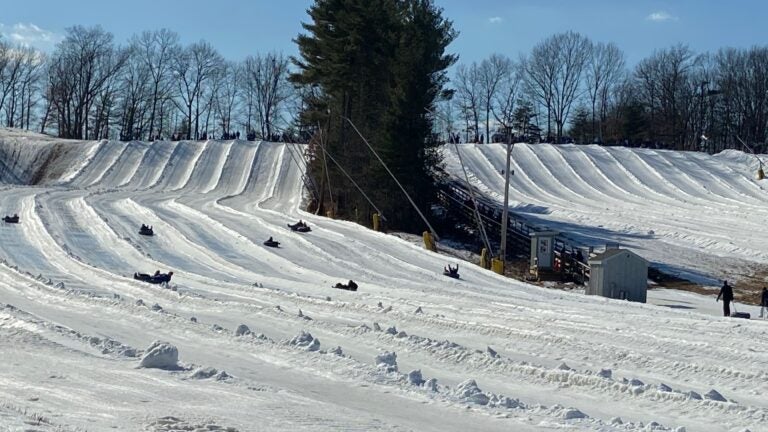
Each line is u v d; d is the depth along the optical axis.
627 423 12.43
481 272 45.50
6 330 19.48
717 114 136.62
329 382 15.18
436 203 71.06
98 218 56.62
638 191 84.12
